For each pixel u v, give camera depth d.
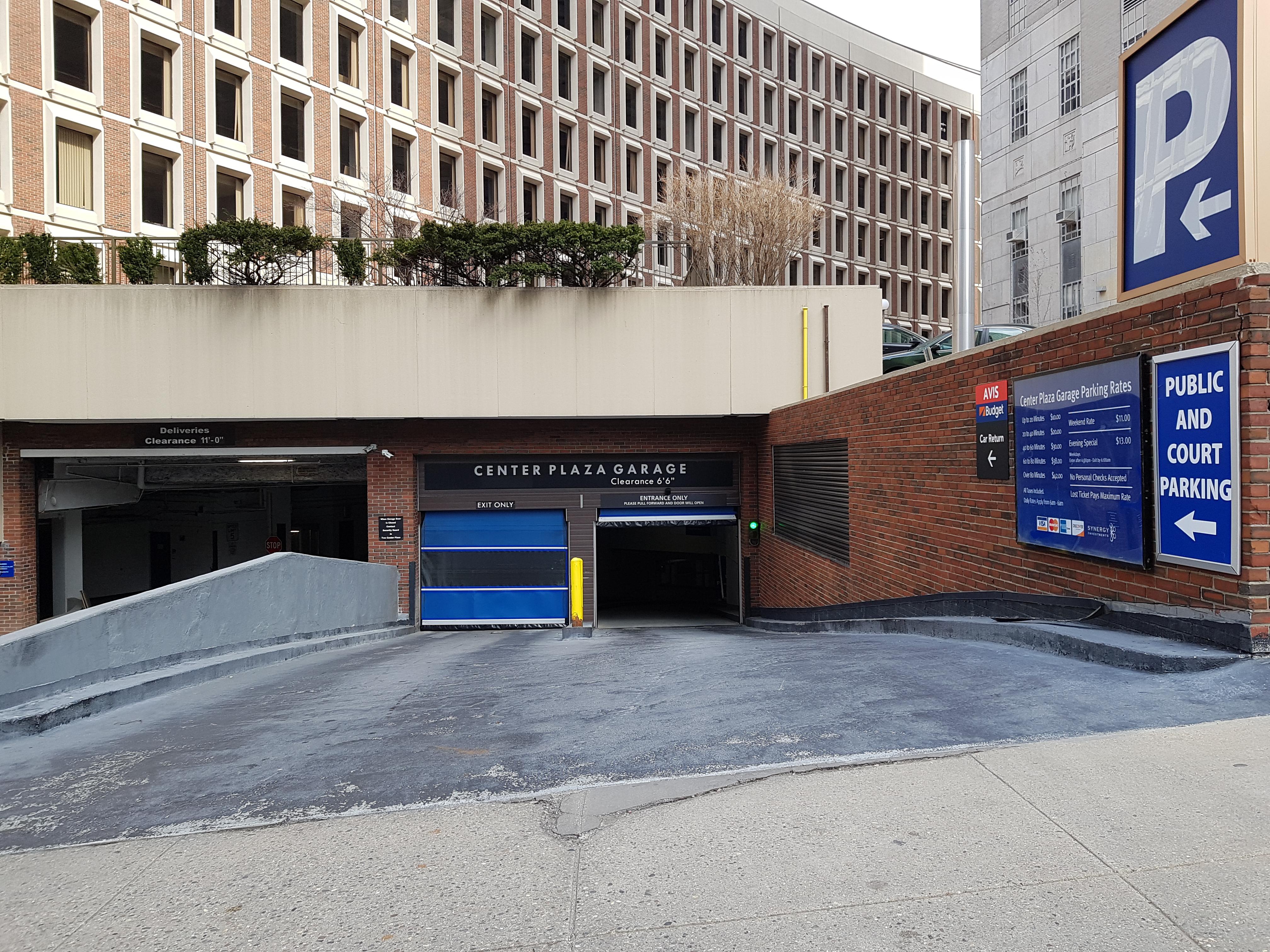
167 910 3.33
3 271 17.28
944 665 6.24
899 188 57.38
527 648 12.21
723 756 4.55
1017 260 28.47
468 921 3.03
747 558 18.62
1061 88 26.41
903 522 10.04
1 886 3.71
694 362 17.62
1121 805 3.45
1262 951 2.46
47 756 6.16
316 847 3.87
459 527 18.84
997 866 3.07
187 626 9.80
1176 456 5.41
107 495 20.30
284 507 33.38
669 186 21.38
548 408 17.55
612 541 33.72
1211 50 5.33
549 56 40.38
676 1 46.47
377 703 7.29
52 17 24.17
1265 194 5.04
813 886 3.05
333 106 31.80
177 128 27.16
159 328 17.17
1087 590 6.46
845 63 54.78
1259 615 4.83
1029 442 7.20
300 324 17.36
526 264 17.47
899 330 21.47
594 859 3.44
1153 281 5.93
